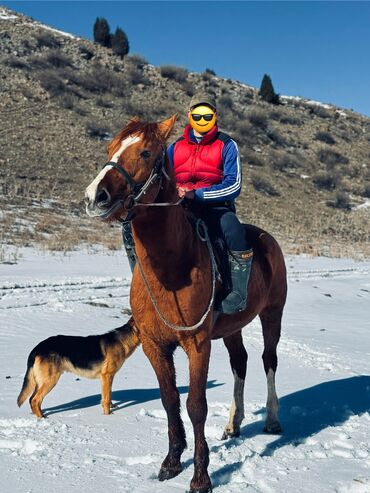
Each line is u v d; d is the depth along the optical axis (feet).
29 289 46.14
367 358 32.45
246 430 20.99
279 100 206.28
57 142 121.70
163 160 15.12
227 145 18.83
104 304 42.98
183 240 15.88
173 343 16.55
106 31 193.88
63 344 22.43
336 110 218.18
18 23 182.50
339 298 55.21
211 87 188.75
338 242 103.50
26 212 83.20
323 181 146.20
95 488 15.38
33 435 19.24
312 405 23.63
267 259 21.27
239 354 20.84
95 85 158.51
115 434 19.63
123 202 14.03
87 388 25.63
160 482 16.12
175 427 16.70
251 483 16.12
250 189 127.75
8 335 33.17
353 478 16.37
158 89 171.94
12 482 15.61
